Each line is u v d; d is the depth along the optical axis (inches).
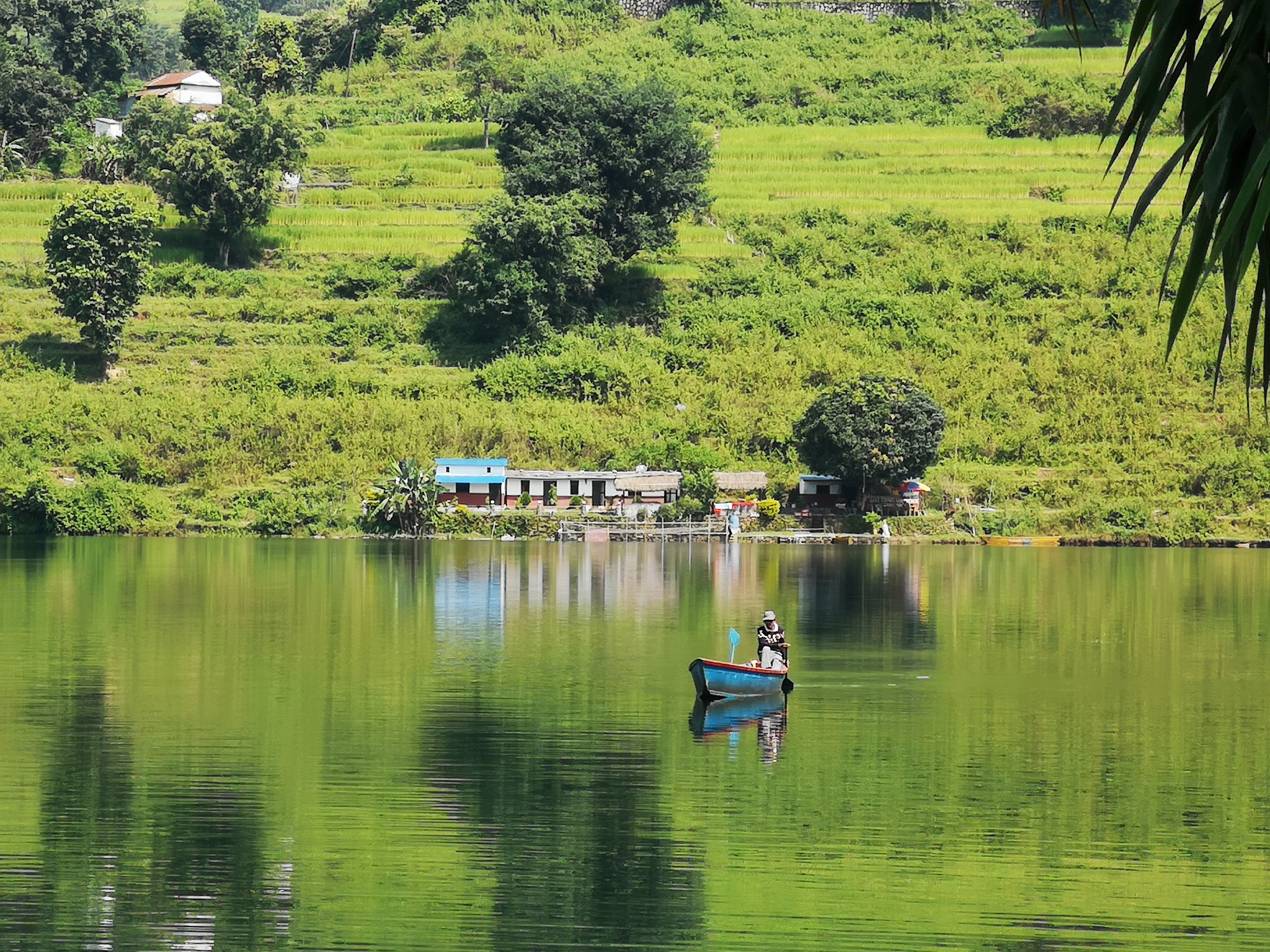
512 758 1919.3
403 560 4795.8
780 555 5137.8
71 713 2176.4
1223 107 765.9
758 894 1396.4
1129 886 1427.2
